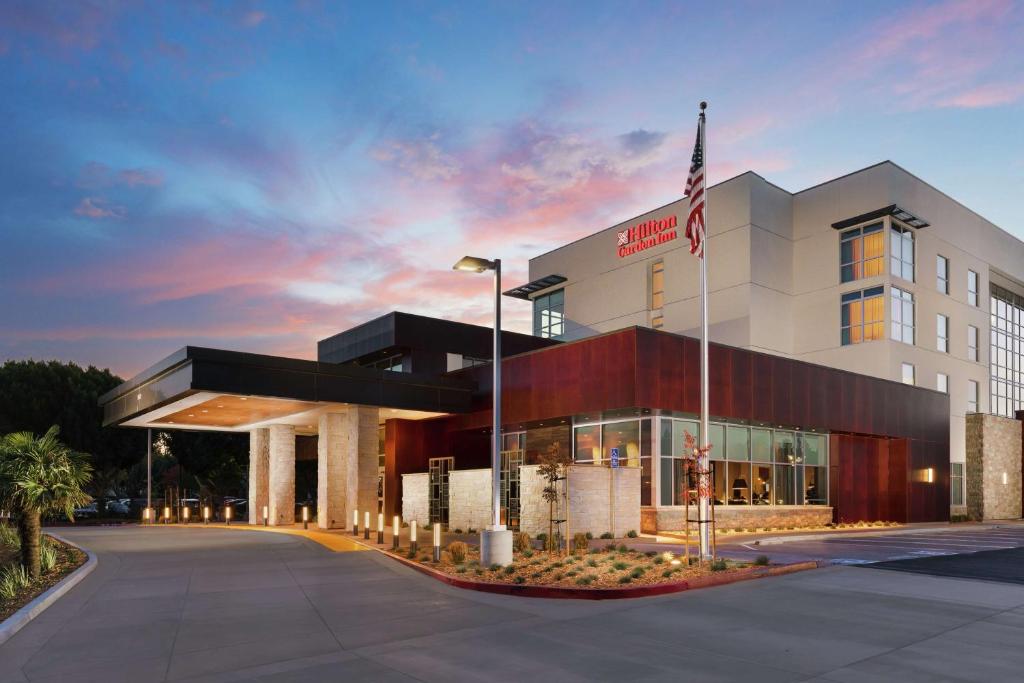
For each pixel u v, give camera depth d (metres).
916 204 47.03
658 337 28.52
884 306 43.81
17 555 20.27
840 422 36.28
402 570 18.06
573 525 24.97
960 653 9.73
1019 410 55.72
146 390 32.00
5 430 45.31
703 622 11.76
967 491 49.22
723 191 47.72
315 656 9.80
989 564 19.12
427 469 38.28
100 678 8.91
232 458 56.34
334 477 33.66
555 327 60.03
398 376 32.50
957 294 50.09
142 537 28.34
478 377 35.47
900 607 12.96
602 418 30.59
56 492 17.12
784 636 10.76
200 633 11.22
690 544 23.31
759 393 32.12
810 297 47.22
